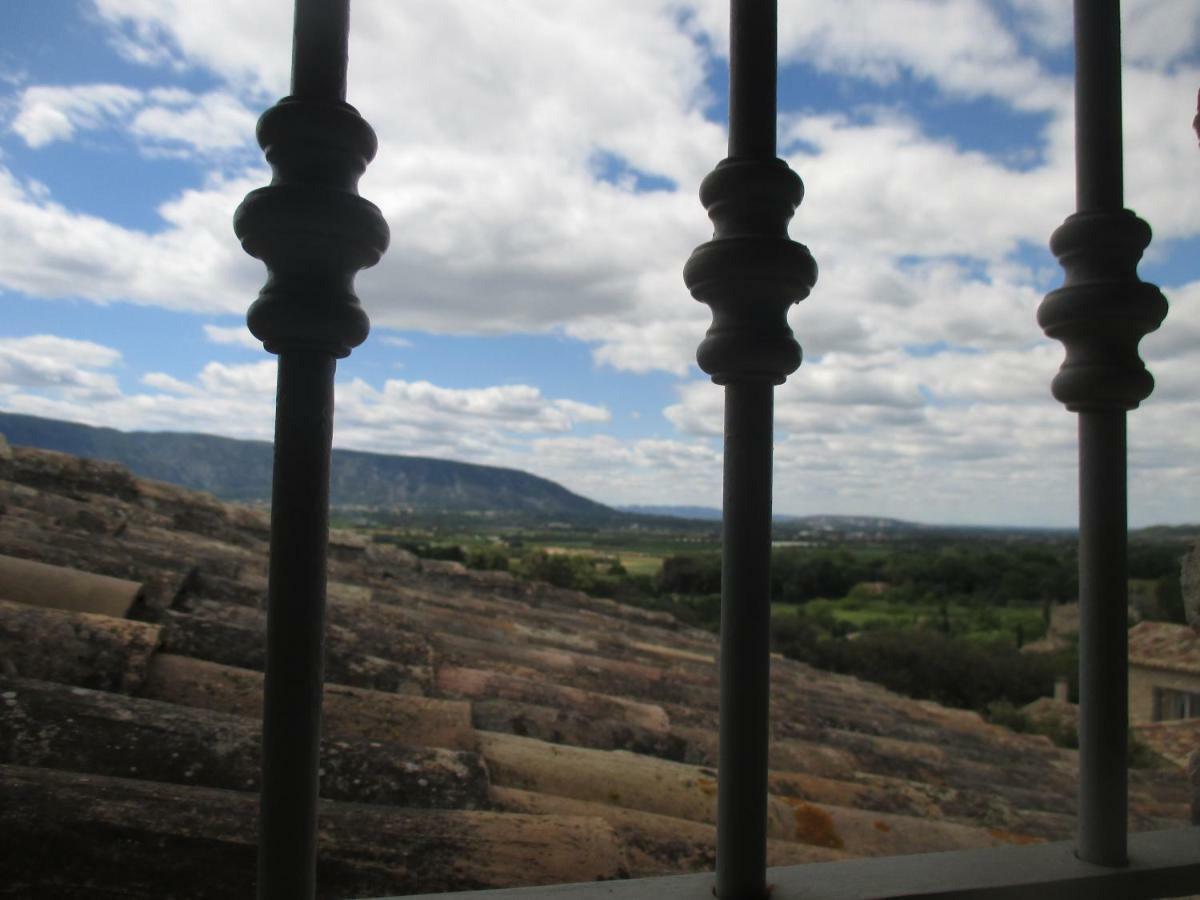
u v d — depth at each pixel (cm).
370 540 792
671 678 484
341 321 102
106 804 170
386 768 227
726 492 114
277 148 105
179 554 452
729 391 114
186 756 204
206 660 295
